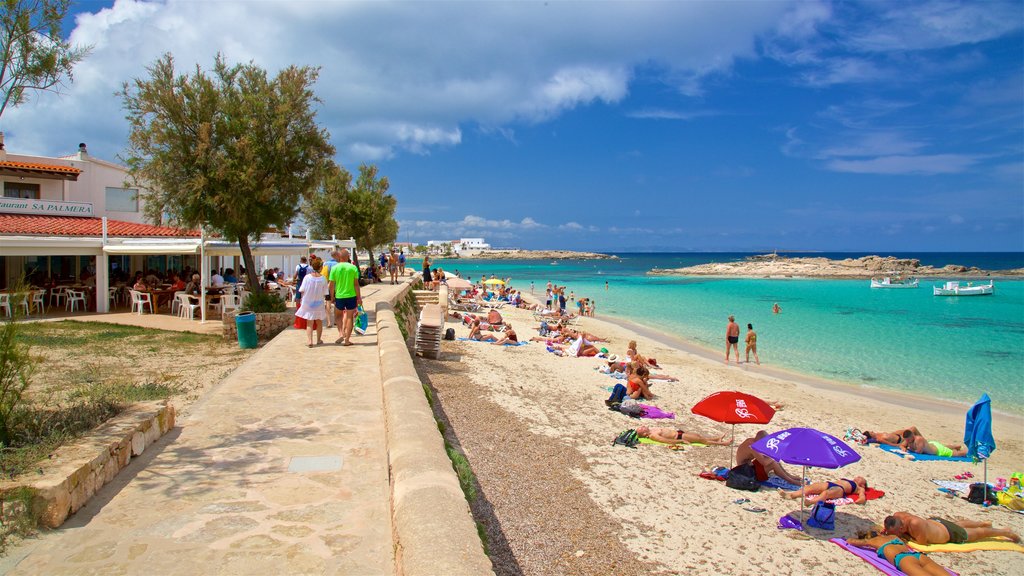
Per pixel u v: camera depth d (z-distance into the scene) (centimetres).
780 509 883
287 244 2377
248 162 1630
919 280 8506
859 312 4069
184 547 410
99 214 2881
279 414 738
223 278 2634
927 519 836
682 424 1315
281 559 397
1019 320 3594
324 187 4228
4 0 576
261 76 1723
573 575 657
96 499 486
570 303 4691
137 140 1595
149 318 2006
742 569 705
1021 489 976
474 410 1254
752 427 1336
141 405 662
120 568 380
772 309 4241
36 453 489
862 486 965
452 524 391
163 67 1609
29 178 2639
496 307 4053
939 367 2170
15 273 2344
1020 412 1586
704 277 9588
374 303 1988
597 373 1823
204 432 664
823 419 1450
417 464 500
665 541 757
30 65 593
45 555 394
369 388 876
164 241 2158
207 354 1397
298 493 506
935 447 1209
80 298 2212
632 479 952
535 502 831
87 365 1213
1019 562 770
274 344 1266
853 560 745
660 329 3191
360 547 417
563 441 1107
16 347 552
